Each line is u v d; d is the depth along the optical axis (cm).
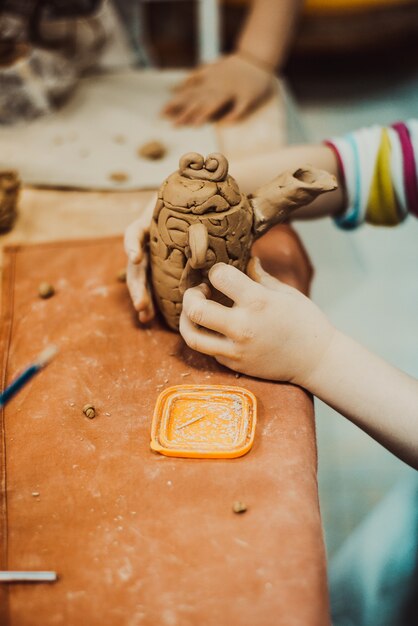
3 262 98
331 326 78
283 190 76
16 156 122
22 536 64
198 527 64
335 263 161
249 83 137
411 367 168
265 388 77
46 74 134
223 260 75
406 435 74
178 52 289
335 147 101
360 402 75
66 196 114
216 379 78
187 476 68
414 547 114
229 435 71
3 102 130
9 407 77
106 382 79
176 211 72
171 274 77
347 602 115
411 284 191
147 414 75
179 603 58
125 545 63
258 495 66
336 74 272
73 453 71
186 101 136
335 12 249
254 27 143
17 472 69
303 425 73
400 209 104
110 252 99
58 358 82
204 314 74
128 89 146
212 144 127
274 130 131
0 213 103
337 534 139
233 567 61
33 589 60
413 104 256
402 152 100
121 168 120
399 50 277
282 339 75
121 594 59
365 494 146
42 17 142
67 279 94
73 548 63
